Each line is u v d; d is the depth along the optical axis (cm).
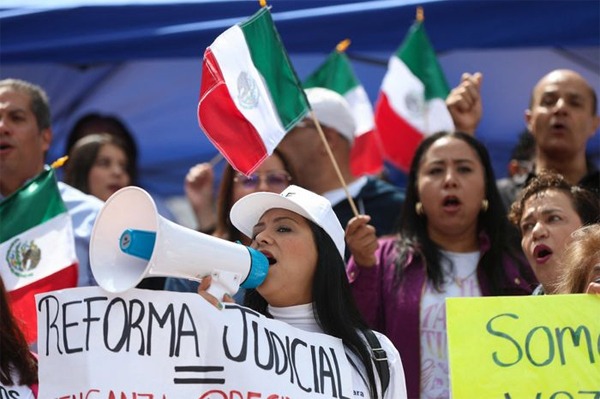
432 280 559
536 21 754
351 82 746
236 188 627
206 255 380
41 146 663
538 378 418
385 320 556
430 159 584
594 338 421
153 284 589
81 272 623
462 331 424
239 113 509
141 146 899
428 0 762
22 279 573
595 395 416
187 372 386
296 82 534
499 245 575
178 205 905
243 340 394
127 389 384
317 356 411
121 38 780
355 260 556
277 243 428
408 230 581
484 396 418
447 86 736
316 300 429
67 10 783
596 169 692
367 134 740
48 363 390
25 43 788
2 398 456
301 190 442
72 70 888
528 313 425
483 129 843
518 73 833
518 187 668
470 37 761
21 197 585
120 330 388
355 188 667
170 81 890
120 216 375
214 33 772
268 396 394
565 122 657
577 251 466
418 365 543
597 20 748
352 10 768
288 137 657
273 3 780
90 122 802
